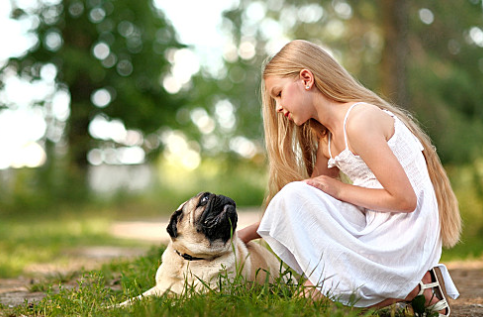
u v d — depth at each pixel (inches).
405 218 122.9
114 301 140.5
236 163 1155.3
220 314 108.8
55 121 882.1
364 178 129.4
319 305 112.7
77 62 846.5
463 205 518.6
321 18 617.9
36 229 584.1
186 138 1010.7
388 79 558.3
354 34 617.6
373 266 116.6
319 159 148.6
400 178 118.0
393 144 124.7
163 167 1237.1
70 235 530.6
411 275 118.8
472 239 475.2
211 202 140.1
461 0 603.8
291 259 127.7
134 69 921.5
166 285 146.5
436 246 125.6
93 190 899.4
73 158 884.0
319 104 132.0
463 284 212.5
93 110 894.4
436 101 613.6
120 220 783.1
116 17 881.5
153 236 546.3
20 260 321.7
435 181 133.6
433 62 625.0
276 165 152.1
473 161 584.4
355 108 126.2
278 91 134.6
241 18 748.0
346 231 119.8
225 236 139.8
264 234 127.0
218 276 133.6
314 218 121.5
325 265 119.2
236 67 1064.8
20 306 148.7
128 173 1005.2
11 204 785.6
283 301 115.6
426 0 596.7
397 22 556.7
